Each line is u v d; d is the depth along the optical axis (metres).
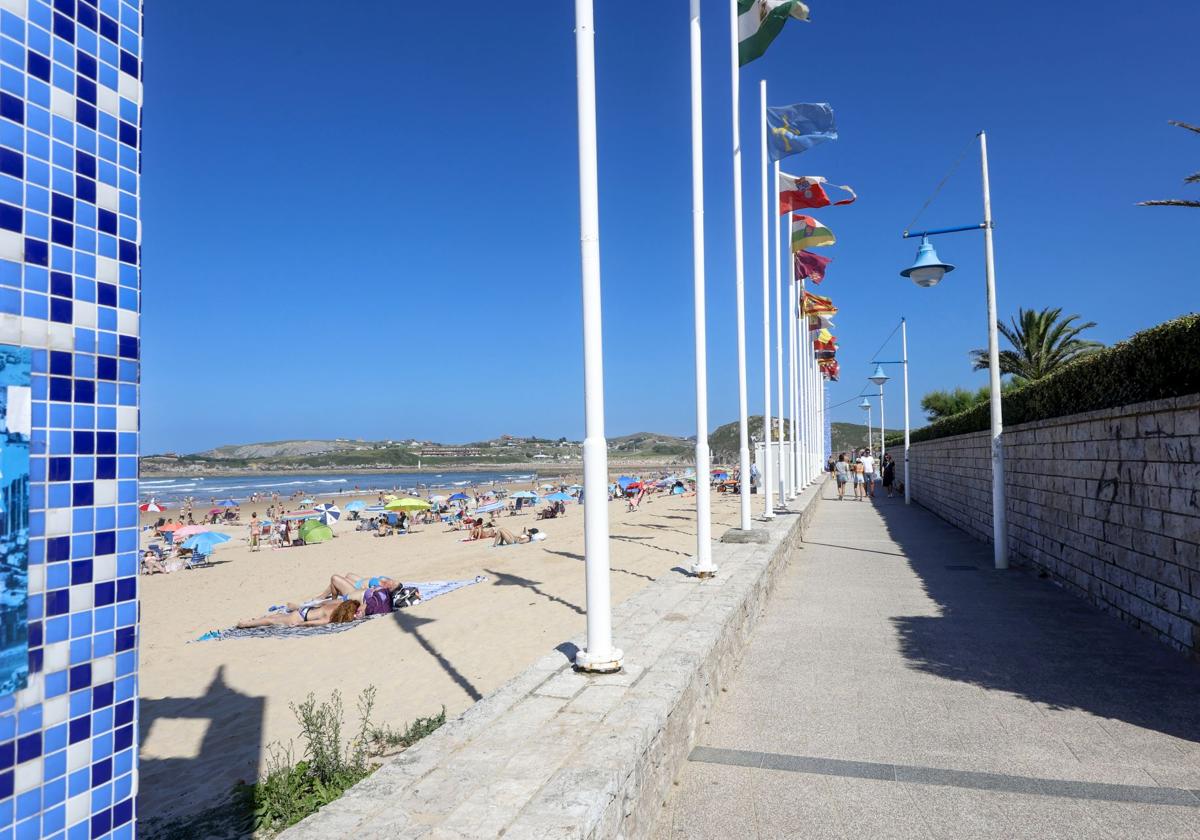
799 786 4.36
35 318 1.63
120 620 1.82
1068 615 8.62
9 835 1.56
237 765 6.18
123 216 1.86
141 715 7.68
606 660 4.96
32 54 1.64
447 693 7.70
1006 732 5.12
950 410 51.84
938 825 3.86
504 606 11.74
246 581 17.89
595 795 3.08
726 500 36.88
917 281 12.23
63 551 1.68
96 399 1.77
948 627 8.16
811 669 6.73
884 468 37.78
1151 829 3.77
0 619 1.54
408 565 18.62
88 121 1.77
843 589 10.66
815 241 21.16
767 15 11.66
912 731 5.18
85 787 1.73
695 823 3.95
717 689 5.91
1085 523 9.38
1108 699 5.70
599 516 5.10
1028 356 34.78
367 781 3.27
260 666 9.42
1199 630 6.53
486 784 3.22
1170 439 7.04
